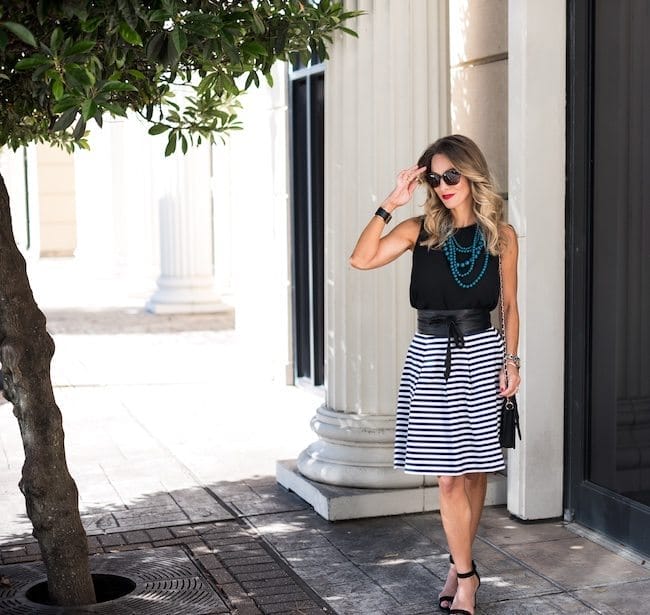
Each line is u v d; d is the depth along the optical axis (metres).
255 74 4.25
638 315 4.99
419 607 4.47
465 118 6.43
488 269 4.15
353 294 5.82
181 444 7.36
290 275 9.36
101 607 4.34
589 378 5.39
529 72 5.29
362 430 5.79
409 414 4.23
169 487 6.30
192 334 12.77
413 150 5.67
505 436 4.20
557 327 5.46
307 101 8.84
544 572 4.84
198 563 4.99
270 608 4.45
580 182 5.32
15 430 7.83
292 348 9.45
